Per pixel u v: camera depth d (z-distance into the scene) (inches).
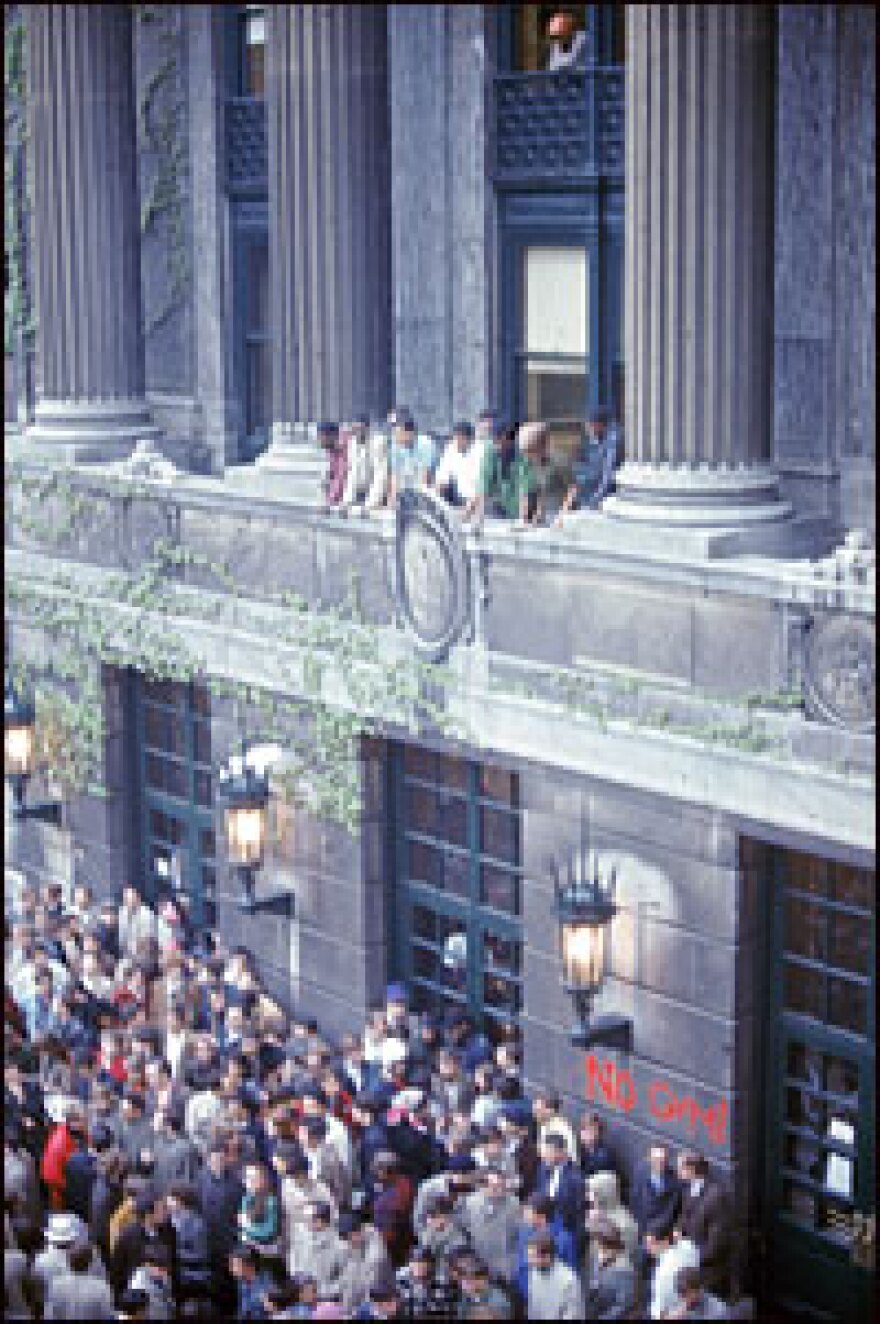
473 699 951.0
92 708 1170.6
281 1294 791.7
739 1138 858.1
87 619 1162.6
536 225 1029.2
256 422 1187.9
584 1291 819.4
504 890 967.0
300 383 1061.1
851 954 831.7
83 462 1172.5
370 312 1056.8
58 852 1203.9
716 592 838.5
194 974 1056.2
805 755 814.5
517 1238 822.5
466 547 941.8
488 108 1033.5
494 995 979.3
